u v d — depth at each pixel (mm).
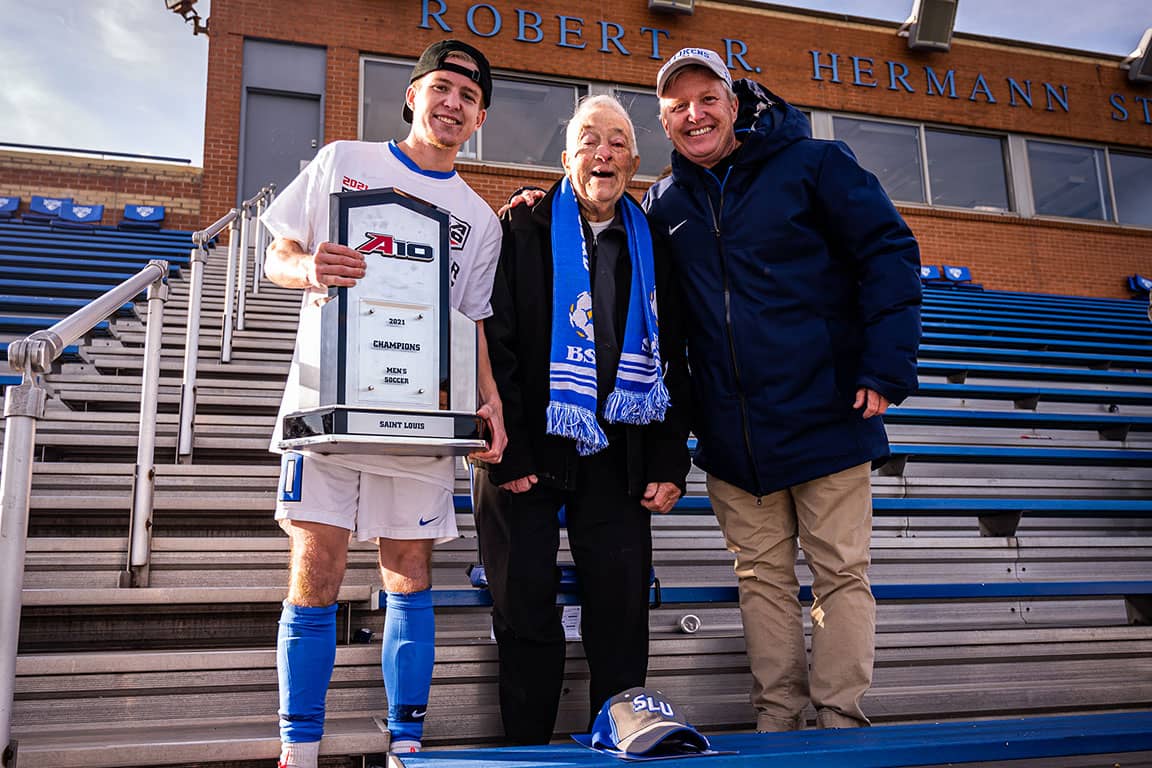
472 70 2166
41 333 1782
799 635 2441
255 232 7004
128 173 12031
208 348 5113
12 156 11742
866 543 2367
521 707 2197
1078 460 4332
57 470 3162
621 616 2221
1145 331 9164
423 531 2094
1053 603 3240
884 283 2309
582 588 2268
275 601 2502
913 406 5445
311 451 1969
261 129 10500
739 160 2479
